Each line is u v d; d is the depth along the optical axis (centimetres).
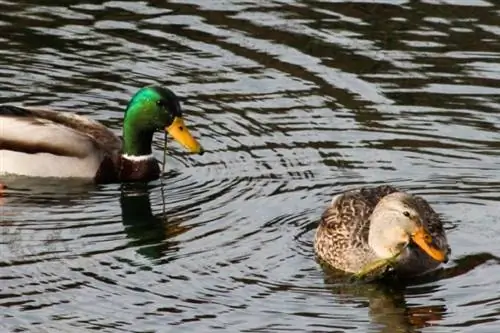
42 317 1495
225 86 2109
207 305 1527
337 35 2242
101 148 1923
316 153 1928
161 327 1475
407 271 1591
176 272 1606
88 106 2067
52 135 1917
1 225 1744
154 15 2320
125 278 1590
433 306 1536
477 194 1809
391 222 1584
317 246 1656
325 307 1529
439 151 1927
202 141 1970
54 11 2338
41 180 1903
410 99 2061
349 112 2033
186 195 1834
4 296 1541
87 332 1462
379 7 2338
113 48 2217
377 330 1479
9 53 2202
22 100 2069
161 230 1727
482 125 1992
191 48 2212
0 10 2339
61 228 1734
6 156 1917
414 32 2248
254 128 2000
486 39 2220
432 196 1805
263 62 2170
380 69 2144
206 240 1694
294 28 2270
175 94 2084
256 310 1517
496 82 2100
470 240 1678
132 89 2106
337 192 1820
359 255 1603
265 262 1633
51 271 1605
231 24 2286
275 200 1800
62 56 2194
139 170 1900
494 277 1588
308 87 2100
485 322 1492
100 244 1686
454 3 2341
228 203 1800
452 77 2117
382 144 1948
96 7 2353
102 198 1848
